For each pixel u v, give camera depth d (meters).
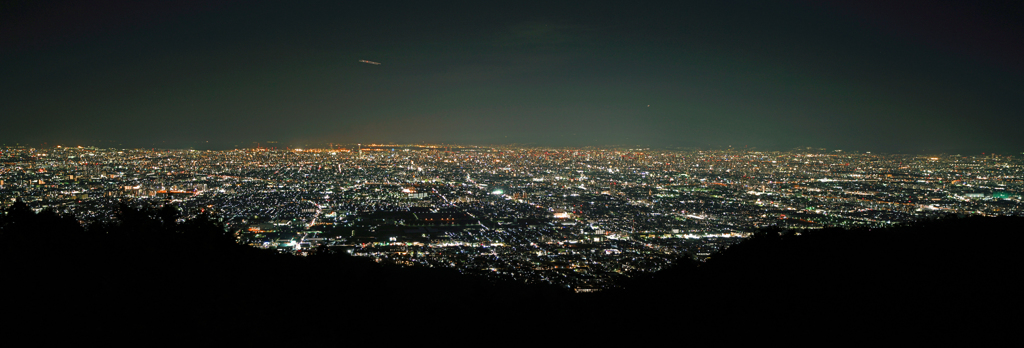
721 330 14.20
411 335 15.20
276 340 12.62
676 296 17.53
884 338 12.42
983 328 12.29
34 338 10.38
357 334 14.44
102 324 11.49
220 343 11.77
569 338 15.30
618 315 16.80
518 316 17.66
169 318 12.41
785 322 14.02
